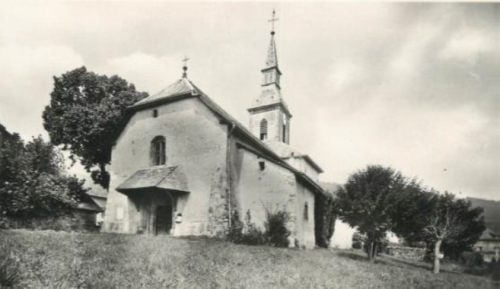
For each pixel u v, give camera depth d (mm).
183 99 19641
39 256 6844
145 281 6047
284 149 35688
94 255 7773
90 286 5426
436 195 18422
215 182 17531
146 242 11094
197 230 17266
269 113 38094
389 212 16344
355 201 16688
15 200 14000
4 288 4832
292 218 18938
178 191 17750
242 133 19875
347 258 16203
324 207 26625
